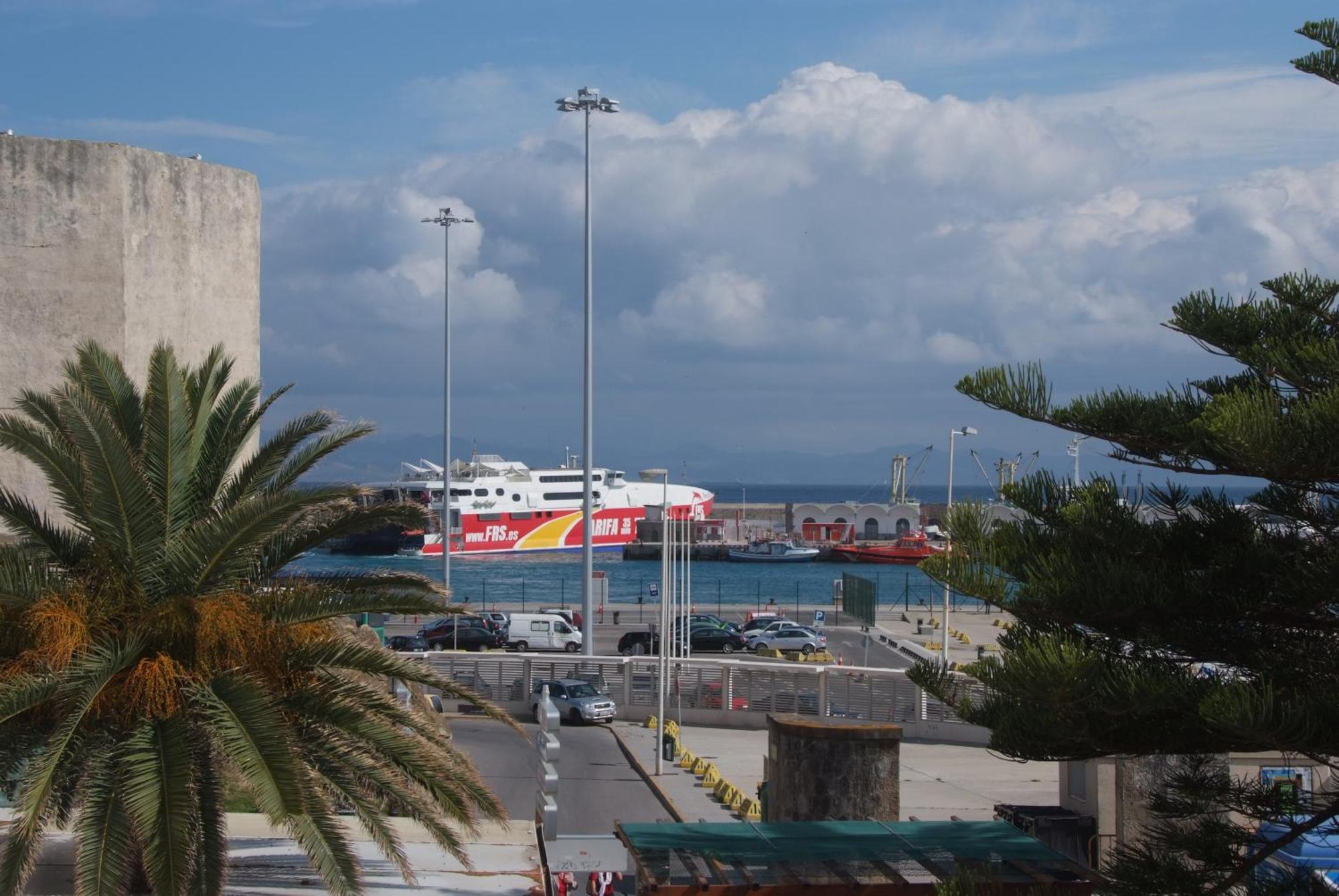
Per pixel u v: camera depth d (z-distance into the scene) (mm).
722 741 40312
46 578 12766
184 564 12906
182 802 11539
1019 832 13305
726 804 30453
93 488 12688
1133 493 12867
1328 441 10867
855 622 78000
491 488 152750
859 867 12125
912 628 75500
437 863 15531
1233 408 10773
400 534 146750
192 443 14109
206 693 12164
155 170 21469
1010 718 11672
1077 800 19469
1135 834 17344
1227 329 12586
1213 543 12461
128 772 11781
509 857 16016
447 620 60438
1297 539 12680
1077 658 10570
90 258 20594
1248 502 12953
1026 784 32906
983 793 31750
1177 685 10766
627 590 118438
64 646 12086
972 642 67500
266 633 13125
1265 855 11555
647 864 12078
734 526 198375
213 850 12242
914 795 31359
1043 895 11516
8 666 12383
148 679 12109
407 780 14086
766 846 12617
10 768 12055
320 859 12008
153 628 12562
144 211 21234
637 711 43688
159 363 13633
